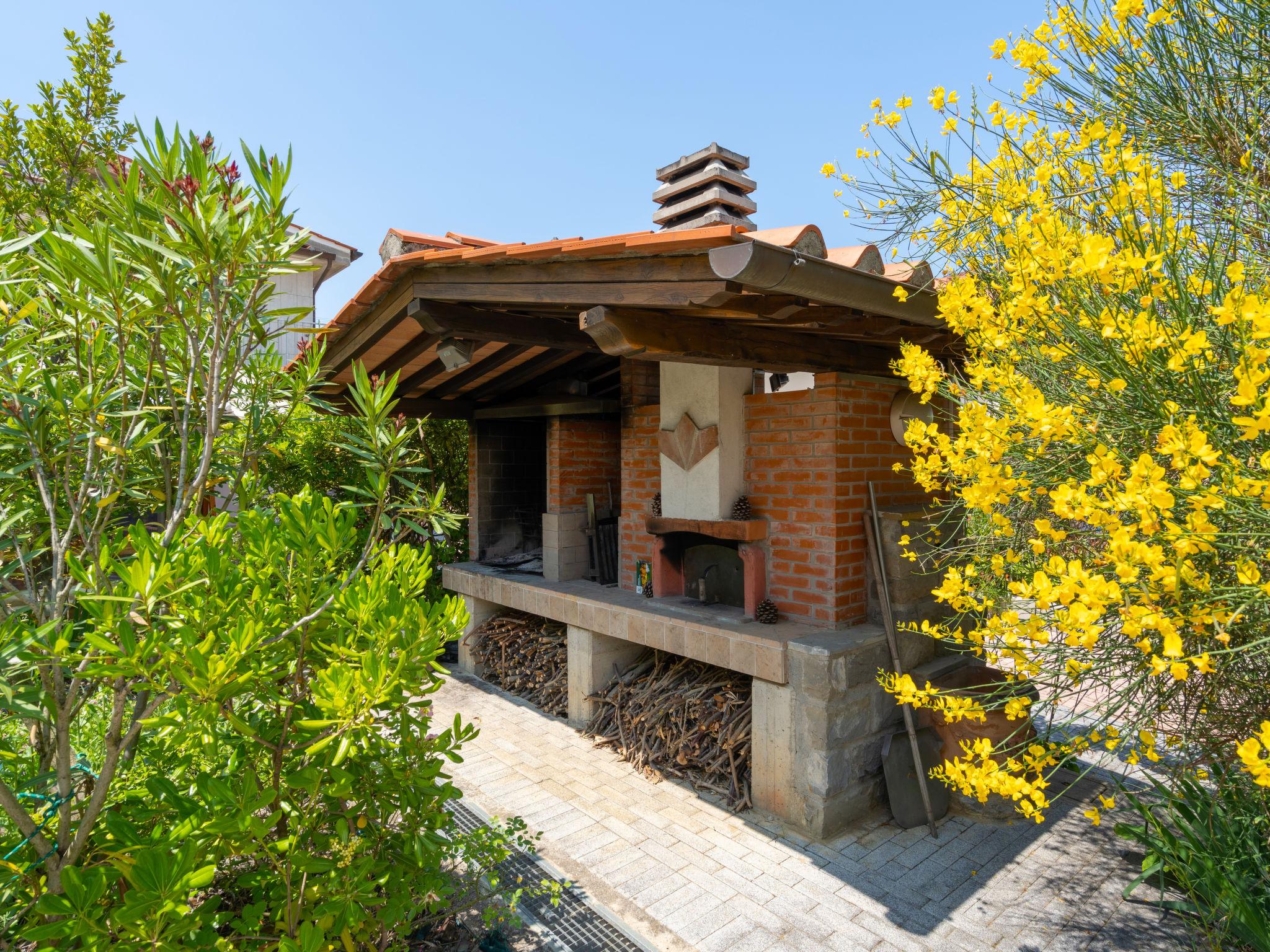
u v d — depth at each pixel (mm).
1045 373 2594
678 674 5824
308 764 2799
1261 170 2506
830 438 4844
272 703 2678
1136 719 2270
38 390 2596
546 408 7059
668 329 3725
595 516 7352
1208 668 1678
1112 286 2119
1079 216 2639
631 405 6535
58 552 2396
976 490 2381
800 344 4484
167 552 2275
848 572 4922
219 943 2258
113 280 2244
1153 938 3285
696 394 5531
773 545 5254
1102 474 1870
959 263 3234
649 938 3355
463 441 10273
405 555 3010
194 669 2098
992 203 2855
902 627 4730
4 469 2676
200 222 2260
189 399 2594
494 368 6863
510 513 8641
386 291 4992
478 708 6723
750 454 5426
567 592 6438
